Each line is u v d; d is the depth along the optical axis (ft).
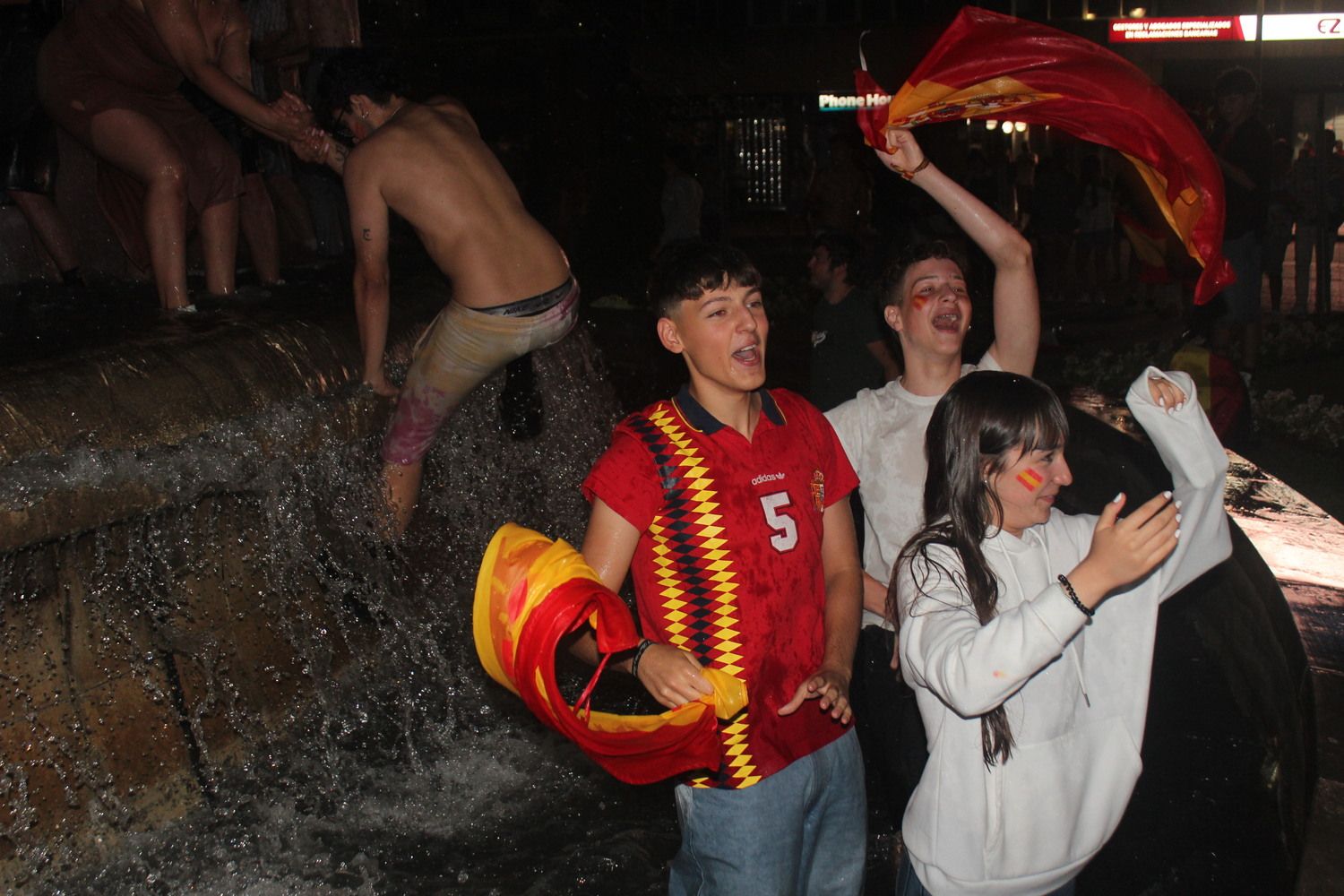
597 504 8.41
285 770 13.02
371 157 14.96
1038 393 7.68
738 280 8.30
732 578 8.30
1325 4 77.30
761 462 8.48
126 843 11.44
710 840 8.51
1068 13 81.51
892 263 10.66
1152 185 10.22
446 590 17.15
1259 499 14.37
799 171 92.48
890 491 10.60
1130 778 7.94
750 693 8.32
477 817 12.39
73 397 10.84
